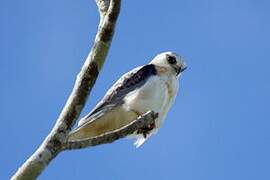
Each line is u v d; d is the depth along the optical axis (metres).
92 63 7.72
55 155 7.37
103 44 7.80
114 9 7.81
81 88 7.61
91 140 7.84
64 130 7.43
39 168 7.21
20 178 7.12
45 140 7.39
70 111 7.52
